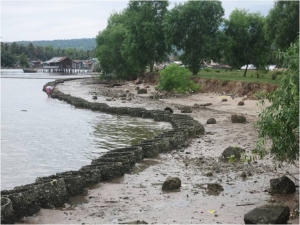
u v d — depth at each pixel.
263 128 10.70
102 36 81.38
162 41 66.94
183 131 20.28
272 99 10.53
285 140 10.30
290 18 38.62
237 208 10.23
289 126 10.11
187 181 13.02
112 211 10.34
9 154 17.95
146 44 66.44
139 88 57.72
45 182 11.20
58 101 45.09
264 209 9.00
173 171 14.44
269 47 54.34
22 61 166.00
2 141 21.16
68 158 17.25
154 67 83.25
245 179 12.98
